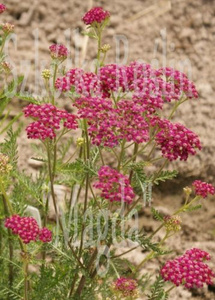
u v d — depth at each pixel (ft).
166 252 15.58
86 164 15.02
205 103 29.30
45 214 17.21
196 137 14.92
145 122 14.34
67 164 16.02
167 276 15.15
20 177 16.90
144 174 14.92
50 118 14.16
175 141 14.75
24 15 32.58
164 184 26.37
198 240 25.09
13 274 18.83
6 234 17.44
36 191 16.90
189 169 26.73
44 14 32.86
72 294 17.85
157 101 14.89
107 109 14.48
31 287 17.34
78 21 33.01
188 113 28.78
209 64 31.53
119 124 14.21
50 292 17.25
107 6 33.81
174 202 26.21
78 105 14.73
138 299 21.49
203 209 25.99
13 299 17.66
